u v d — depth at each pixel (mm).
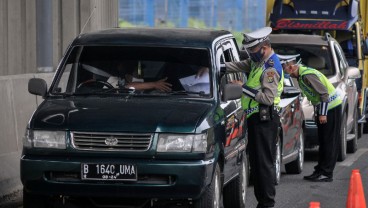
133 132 18891
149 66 21078
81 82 21031
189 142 18891
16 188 24547
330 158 29500
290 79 31469
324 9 43969
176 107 19766
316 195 26609
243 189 23016
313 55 37062
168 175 18797
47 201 19812
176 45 21422
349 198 18172
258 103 21391
